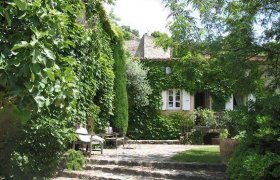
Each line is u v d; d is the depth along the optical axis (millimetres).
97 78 13297
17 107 3443
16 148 5500
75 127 11070
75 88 4047
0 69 3352
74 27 6832
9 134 5309
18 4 3268
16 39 3518
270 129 6879
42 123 5664
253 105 7848
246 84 11805
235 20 11766
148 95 21078
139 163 10570
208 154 12250
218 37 11766
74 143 11211
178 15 12984
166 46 13656
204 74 13281
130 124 20984
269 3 11406
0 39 3398
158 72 21219
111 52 15453
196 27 12797
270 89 11789
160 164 10312
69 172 9945
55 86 3764
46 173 5871
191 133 19328
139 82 20047
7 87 3619
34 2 3564
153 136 20938
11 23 3615
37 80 3385
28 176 5645
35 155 5727
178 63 13539
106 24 14992
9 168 5461
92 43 11266
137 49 28047
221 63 11703
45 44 3551
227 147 10008
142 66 21250
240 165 7387
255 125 7574
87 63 11000
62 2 4301
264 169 6652
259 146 7387
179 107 21203
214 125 19469
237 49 11531
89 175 9625
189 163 10133
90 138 11609
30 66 3277
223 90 20953
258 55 11797
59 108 4211
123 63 17078
